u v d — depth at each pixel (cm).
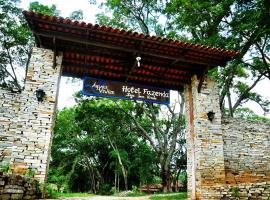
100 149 3950
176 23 1633
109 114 2600
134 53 986
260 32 1295
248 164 1100
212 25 1489
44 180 853
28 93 925
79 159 3941
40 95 920
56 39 939
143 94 1125
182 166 3516
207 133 1049
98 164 4141
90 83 1086
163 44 955
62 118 3450
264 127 1178
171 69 1132
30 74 946
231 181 1054
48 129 903
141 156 3634
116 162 3616
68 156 4034
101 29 883
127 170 3656
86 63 1084
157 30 2088
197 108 1071
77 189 4275
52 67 971
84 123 3061
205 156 1018
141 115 2578
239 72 1898
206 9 1420
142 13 2119
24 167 849
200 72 1111
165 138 2458
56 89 954
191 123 1110
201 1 1431
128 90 1114
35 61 962
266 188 735
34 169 855
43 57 974
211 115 1066
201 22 1520
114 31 891
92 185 4028
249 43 1391
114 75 1162
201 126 1053
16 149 860
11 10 2067
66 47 1002
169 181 2391
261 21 1299
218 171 1012
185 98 1188
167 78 1187
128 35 912
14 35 2144
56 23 862
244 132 1142
